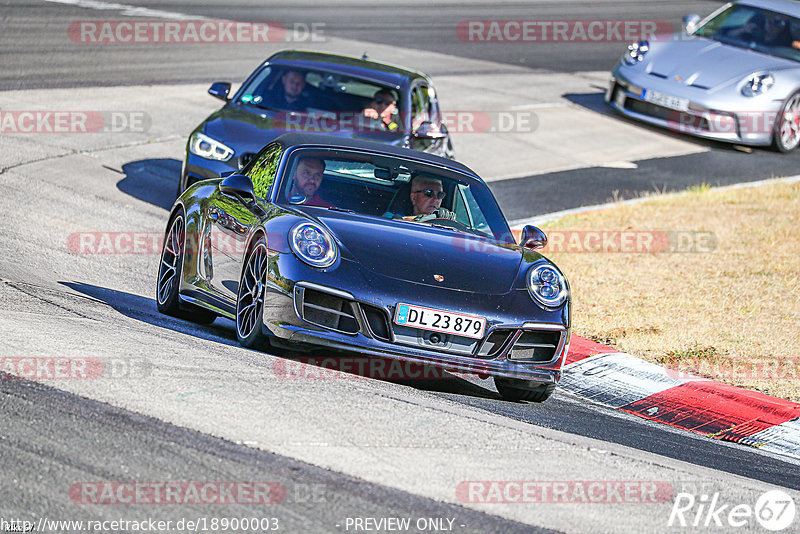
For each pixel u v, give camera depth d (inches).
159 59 2628.0
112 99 2207.2
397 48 3139.8
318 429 689.0
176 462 604.4
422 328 864.9
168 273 1106.7
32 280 1072.8
